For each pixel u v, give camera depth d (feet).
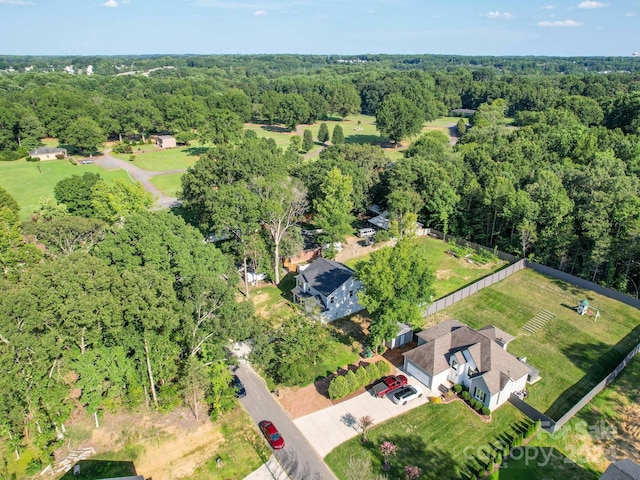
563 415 117.29
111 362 105.60
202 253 144.87
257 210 178.19
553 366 140.67
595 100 429.38
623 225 183.52
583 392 129.29
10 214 205.46
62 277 99.04
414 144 321.32
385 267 134.31
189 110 522.47
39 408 102.89
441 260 221.46
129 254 130.93
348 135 547.49
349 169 256.93
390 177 261.24
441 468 102.99
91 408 106.63
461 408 122.52
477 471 101.65
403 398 123.24
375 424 116.37
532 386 131.54
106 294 100.89
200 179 217.15
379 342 138.92
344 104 639.76
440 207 241.14
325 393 128.36
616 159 255.70
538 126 348.38
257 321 136.26
